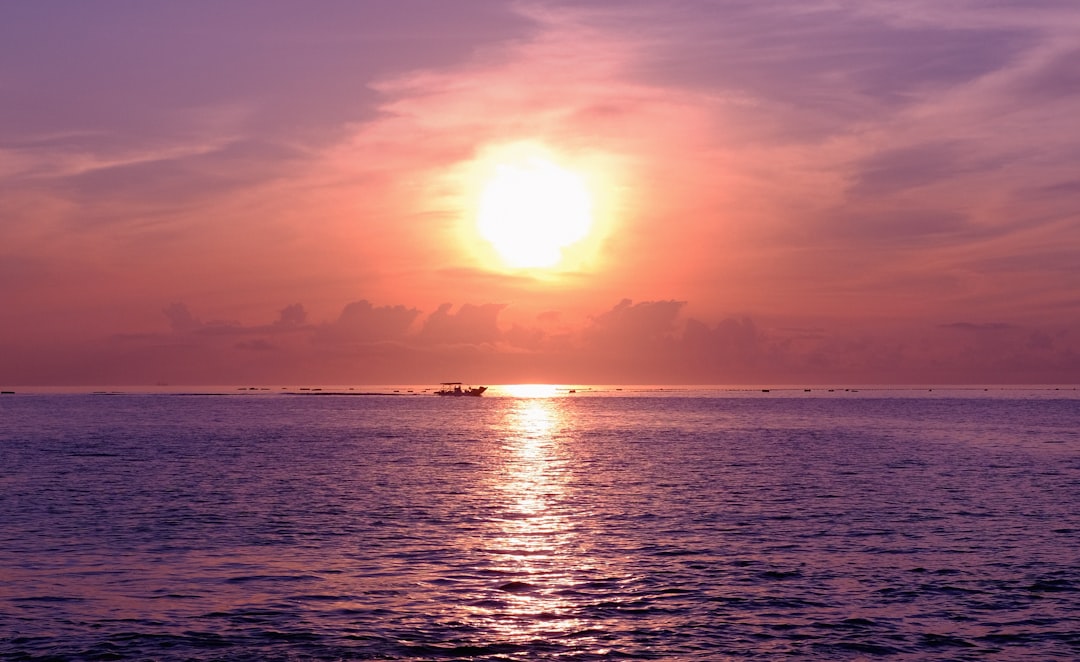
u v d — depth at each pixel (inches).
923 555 1579.7
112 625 1171.3
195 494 2412.6
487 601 1282.0
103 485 2625.5
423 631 1151.0
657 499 2331.4
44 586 1359.5
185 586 1362.0
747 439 4948.3
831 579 1402.6
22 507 2160.4
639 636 1131.3
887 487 2591.0
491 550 1628.9
